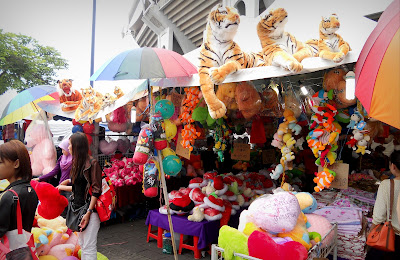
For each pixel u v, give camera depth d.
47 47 19.61
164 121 3.43
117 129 6.13
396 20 1.68
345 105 2.94
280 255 2.07
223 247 2.36
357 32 2.95
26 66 18.02
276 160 6.16
